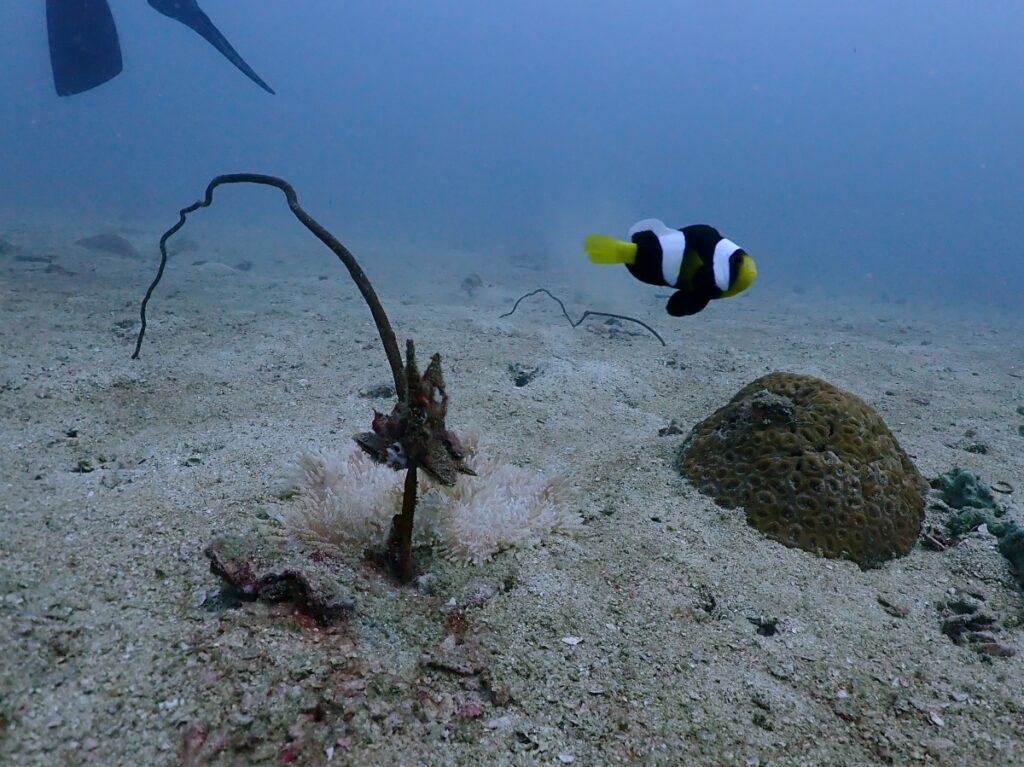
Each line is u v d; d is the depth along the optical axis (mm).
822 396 833
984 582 699
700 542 721
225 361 1219
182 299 1771
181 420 952
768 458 787
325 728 451
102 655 472
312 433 929
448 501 688
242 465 789
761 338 1957
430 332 1610
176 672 467
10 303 1475
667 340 1821
